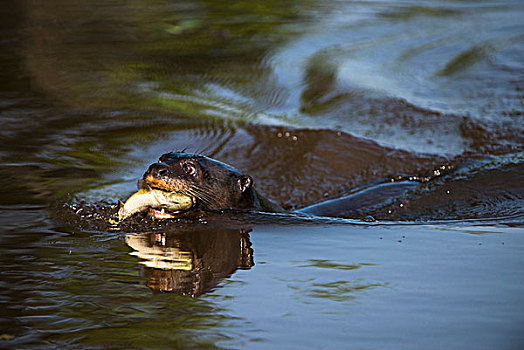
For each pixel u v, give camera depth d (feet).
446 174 99.60
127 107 125.80
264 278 51.24
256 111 127.75
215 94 136.15
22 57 153.79
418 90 140.15
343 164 106.01
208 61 157.07
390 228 67.41
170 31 179.73
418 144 113.50
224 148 110.11
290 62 157.58
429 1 223.10
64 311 45.06
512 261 54.03
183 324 42.80
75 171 92.12
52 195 80.43
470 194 88.89
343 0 223.30
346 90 139.23
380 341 39.93
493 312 43.57
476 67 153.58
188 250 59.11
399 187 94.07
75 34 174.70
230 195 75.56
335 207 85.30
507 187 91.04
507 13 205.16
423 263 54.03
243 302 46.29
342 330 41.52
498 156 107.34
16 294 48.03
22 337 41.09
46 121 115.34
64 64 149.48
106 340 40.57
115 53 159.94
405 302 45.68
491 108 128.88
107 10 202.39
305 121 123.13
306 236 63.82
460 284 48.88
